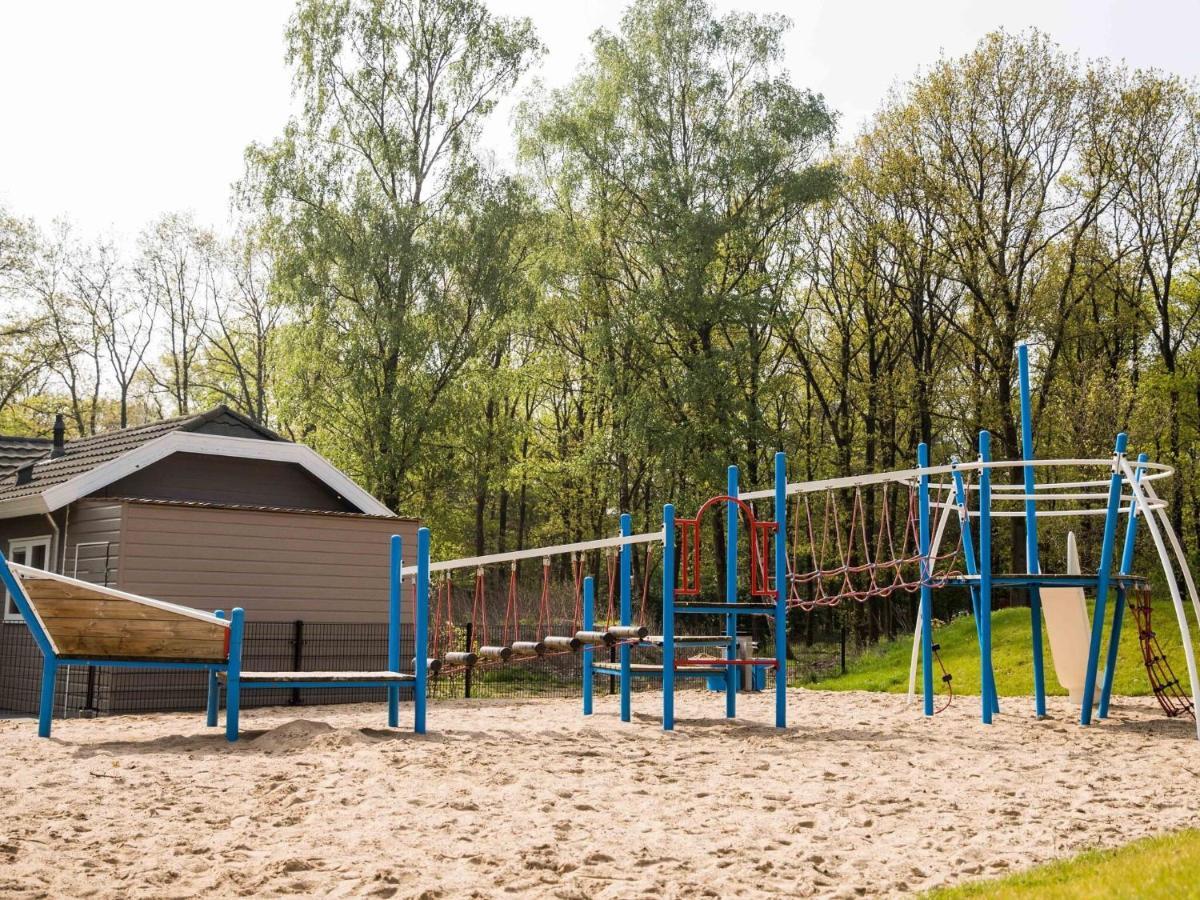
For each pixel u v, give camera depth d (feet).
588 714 40.47
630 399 109.19
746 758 28.94
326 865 17.53
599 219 116.78
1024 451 42.80
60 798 22.16
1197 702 33.83
